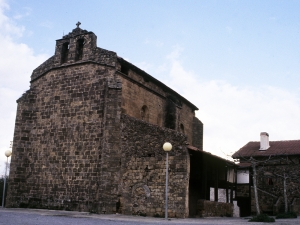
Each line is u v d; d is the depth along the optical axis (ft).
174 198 76.84
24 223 48.96
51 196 92.99
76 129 94.07
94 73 95.40
